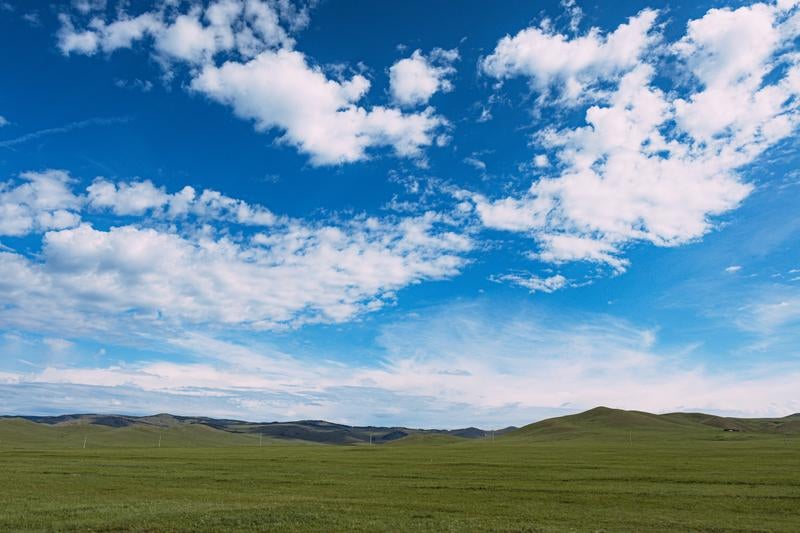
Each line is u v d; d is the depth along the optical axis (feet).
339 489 167.12
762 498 144.66
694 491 158.92
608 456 336.70
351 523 101.19
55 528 97.55
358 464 277.64
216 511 113.91
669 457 317.01
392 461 304.50
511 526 101.60
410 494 154.81
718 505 133.80
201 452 453.99
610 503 137.69
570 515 118.01
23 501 135.44
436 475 213.46
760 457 305.73
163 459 327.06
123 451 473.67
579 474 211.61
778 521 111.45
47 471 232.12
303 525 99.09
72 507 122.62
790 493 153.28
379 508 125.18
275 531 94.63
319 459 328.49
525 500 142.92
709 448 432.25
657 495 151.33
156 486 176.04
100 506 124.26
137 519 104.58
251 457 353.51
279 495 152.05
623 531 98.99
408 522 104.73
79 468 249.14
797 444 475.72
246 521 102.37
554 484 178.50
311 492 159.74
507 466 257.34
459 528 98.99
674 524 107.24
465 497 148.15
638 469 232.12
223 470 239.50
